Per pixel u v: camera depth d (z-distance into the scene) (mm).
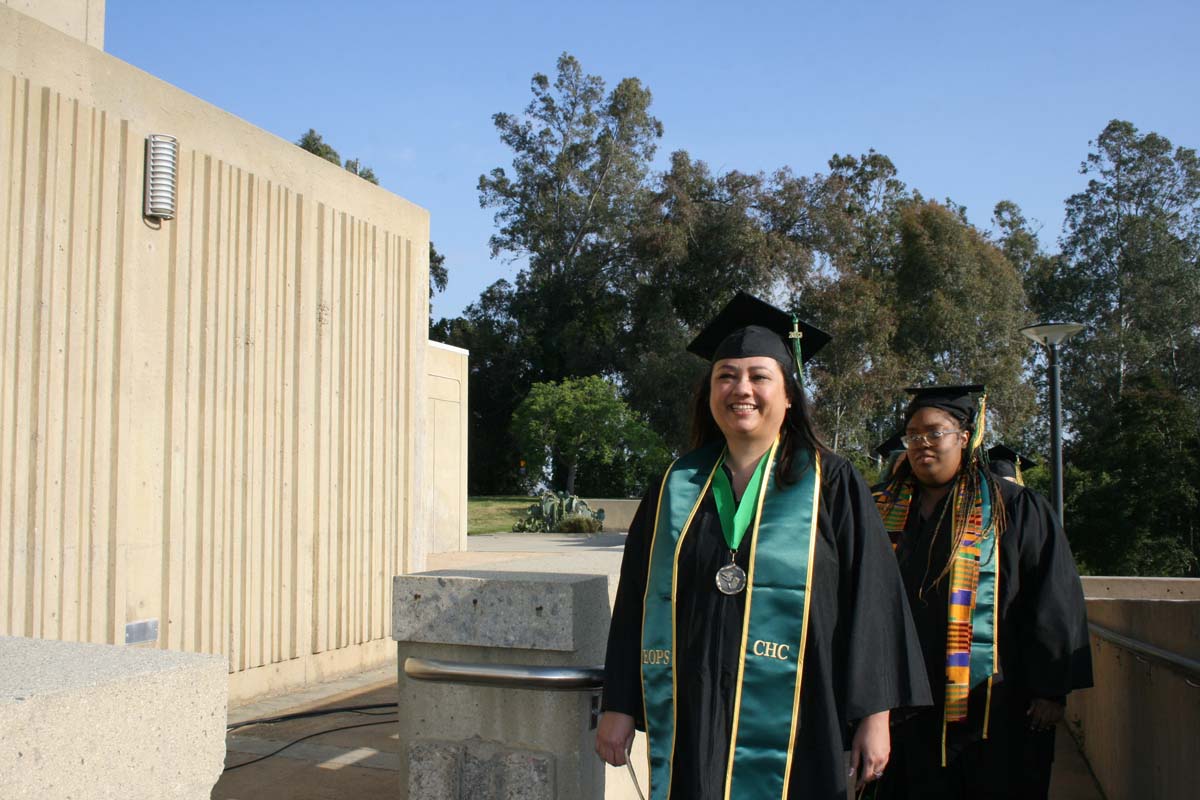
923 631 3500
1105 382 39219
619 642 2551
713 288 38125
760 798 2242
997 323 36531
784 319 3010
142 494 5879
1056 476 12266
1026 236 45812
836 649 2348
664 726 2359
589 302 41250
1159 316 39438
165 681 1730
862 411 34688
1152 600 4188
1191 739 3549
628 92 42531
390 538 8289
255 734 5668
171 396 6102
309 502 7301
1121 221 41188
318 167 7465
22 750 1470
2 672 1662
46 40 5328
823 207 37719
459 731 2873
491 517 25797
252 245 6773
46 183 5293
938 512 3688
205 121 6406
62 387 5379
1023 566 3584
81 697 1567
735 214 36719
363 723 5965
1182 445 23406
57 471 5336
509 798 2791
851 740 2453
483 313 43156
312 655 7293
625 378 38188
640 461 31453
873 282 36031
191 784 1791
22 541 5133
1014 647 3545
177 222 6160
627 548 2652
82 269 5512
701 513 2506
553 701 2787
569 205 41781
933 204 37469
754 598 2346
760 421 2520
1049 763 3568
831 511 2445
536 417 30859
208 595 6344
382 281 8242
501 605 2797
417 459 8703
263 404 6867
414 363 8680
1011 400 36281
